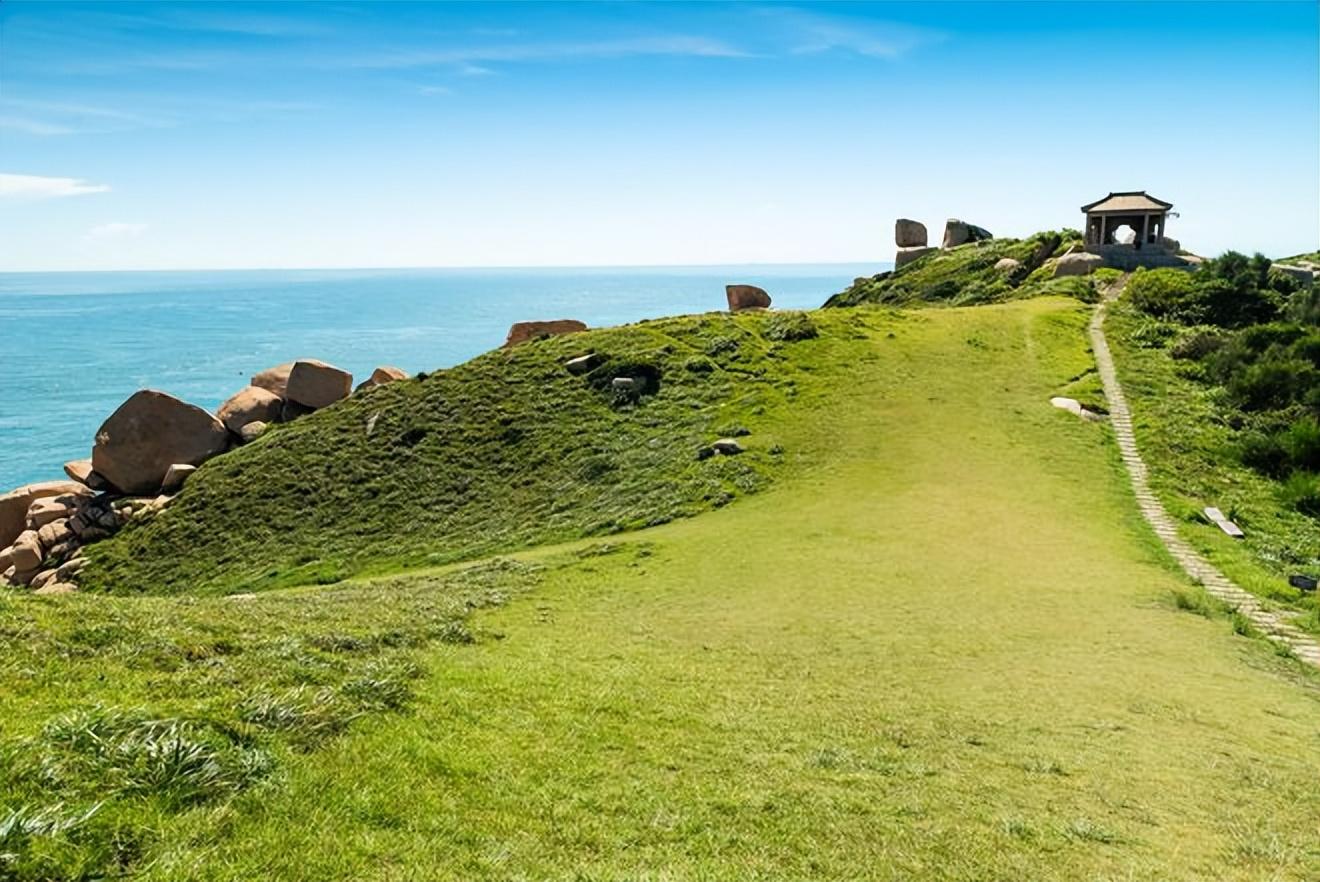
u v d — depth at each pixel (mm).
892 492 35250
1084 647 18484
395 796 7922
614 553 30875
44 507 52344
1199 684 16328
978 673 16344
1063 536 29250
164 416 57062
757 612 21469
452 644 15609
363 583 31312
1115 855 8883
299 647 12039
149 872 5812
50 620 10977
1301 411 44938
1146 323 64750
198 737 7809
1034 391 50094
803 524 31641
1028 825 9430
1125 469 38750
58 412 171625
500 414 52781
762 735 11906
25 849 5660
